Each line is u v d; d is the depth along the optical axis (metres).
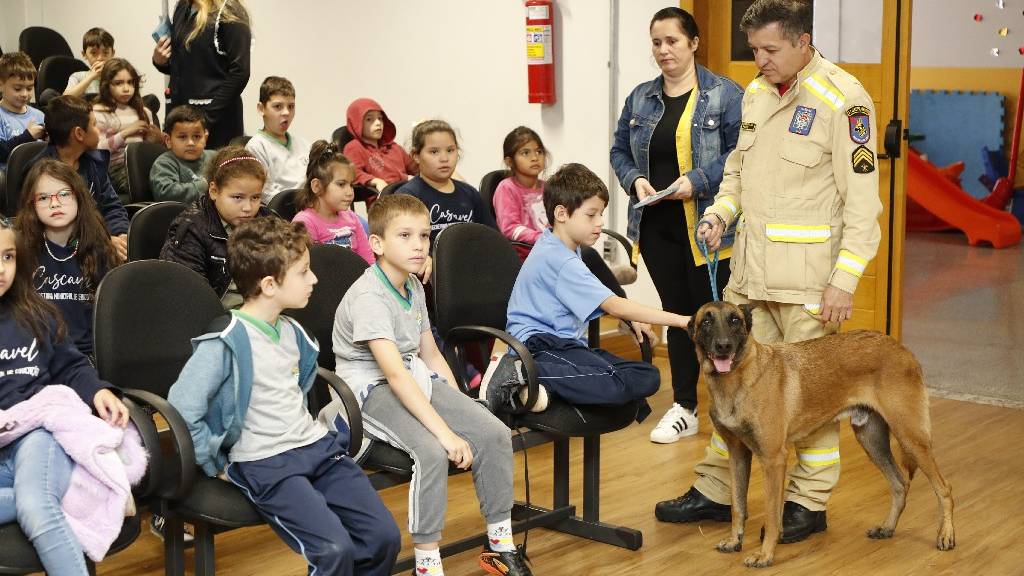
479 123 6.24
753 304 3.29
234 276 2.46
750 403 2.94
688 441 4.27
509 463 2.80
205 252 3.46
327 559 2.31
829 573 2.98
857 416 3.20
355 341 2.78
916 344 5.92
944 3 10.55
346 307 2.84
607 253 5.68
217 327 2.42
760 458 3.01
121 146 5.42
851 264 3.02
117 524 2.20
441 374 2.98
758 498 3.60
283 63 7.25
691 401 4.31
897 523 3.29
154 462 2.32
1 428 2.25
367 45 6.73
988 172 10.38
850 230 3.03
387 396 2.76
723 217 3.32
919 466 3.16
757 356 2.95
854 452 4.12
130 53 8.51
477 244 3.30
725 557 3.12
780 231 3.12
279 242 2.43
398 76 6.61
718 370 2.88
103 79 5.58
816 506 3.24
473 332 3.11
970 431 4.36
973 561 3.06
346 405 2.59
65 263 3.10
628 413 3.15
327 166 3.97
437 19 6.33
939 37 10.66
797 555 3.12
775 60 3.03
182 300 2.67
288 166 5.11
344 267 3.06
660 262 4.23
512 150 4.59
